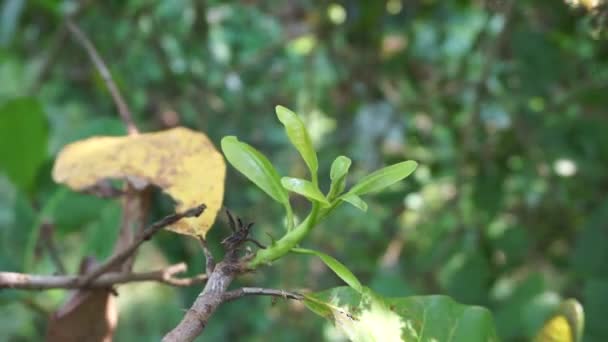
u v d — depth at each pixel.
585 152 0.65
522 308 0.56
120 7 0.88
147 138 0.34
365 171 0.92
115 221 0.43
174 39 0.91
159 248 0.70
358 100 0.91
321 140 1.00
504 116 0.78
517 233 0.67
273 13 0.95
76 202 0.43
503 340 0.55
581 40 0.64
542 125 0.67
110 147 0.34
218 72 0.92
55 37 0.85
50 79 0.90
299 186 0.24
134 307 1.10
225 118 0.91
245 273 0.25
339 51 0.85
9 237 0.43
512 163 0.76
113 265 0.30
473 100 0.75
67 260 0.66
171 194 0.32
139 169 0.33
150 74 0.90
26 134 0.44
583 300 0.56
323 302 0.27
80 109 0.90
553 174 0.70
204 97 0.90
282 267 0.88
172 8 0.91
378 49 0.83
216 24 0.94
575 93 0.62
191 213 0.28
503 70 0.69
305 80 0.94
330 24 0.83
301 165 0.95
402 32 0.83
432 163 0.85
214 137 0.88
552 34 0.61
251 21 0.95
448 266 0.63
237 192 0.86
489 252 0.68
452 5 0.81
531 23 0.63
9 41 0.77
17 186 0.45
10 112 0.44
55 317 0.31
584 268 0.56
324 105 0.96
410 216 0.91
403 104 0.88
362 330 0.26
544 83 0.62
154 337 1.07
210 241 0.66
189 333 0.23
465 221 0.74
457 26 0.86
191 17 0.90
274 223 0.88
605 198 0.63
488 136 0.75
